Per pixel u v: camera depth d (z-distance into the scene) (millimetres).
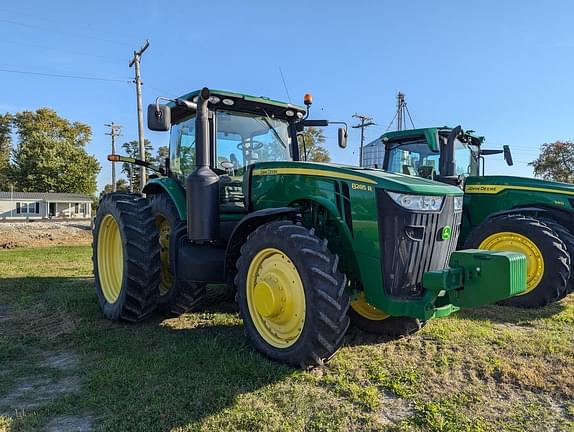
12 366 3418
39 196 51094
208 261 4059
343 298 3088
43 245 16719
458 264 3037
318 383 3004
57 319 4672
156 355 3514
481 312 4930
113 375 3119
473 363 3387
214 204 3975
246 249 3553
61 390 2996
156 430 2463
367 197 3250
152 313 4668
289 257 3209
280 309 3264
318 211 3648
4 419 2598
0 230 24266
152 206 4980
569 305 5332
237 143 4695
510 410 2713
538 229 5195
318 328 3031
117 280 4824
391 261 3178
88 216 53625
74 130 63469
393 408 2729
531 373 3172
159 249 4512
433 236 3309
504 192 6062
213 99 4453
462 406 2752
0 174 59469
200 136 4035
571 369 3281
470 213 6332
